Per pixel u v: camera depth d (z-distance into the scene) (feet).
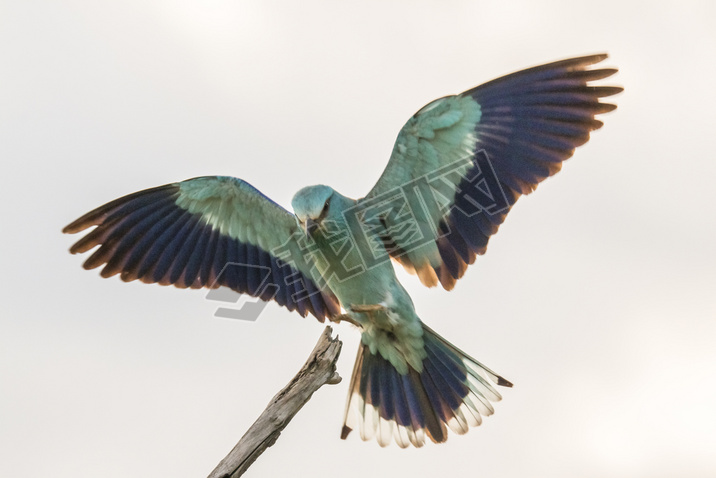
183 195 37.29
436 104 33.76
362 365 37.11
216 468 27.20
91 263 36.60
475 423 35.58
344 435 36.32
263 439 27.86
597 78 33.35
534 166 34.17
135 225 37.04
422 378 36.47
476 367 35.94
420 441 35.86
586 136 33.60
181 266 37.58
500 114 34.30
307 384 28.94
